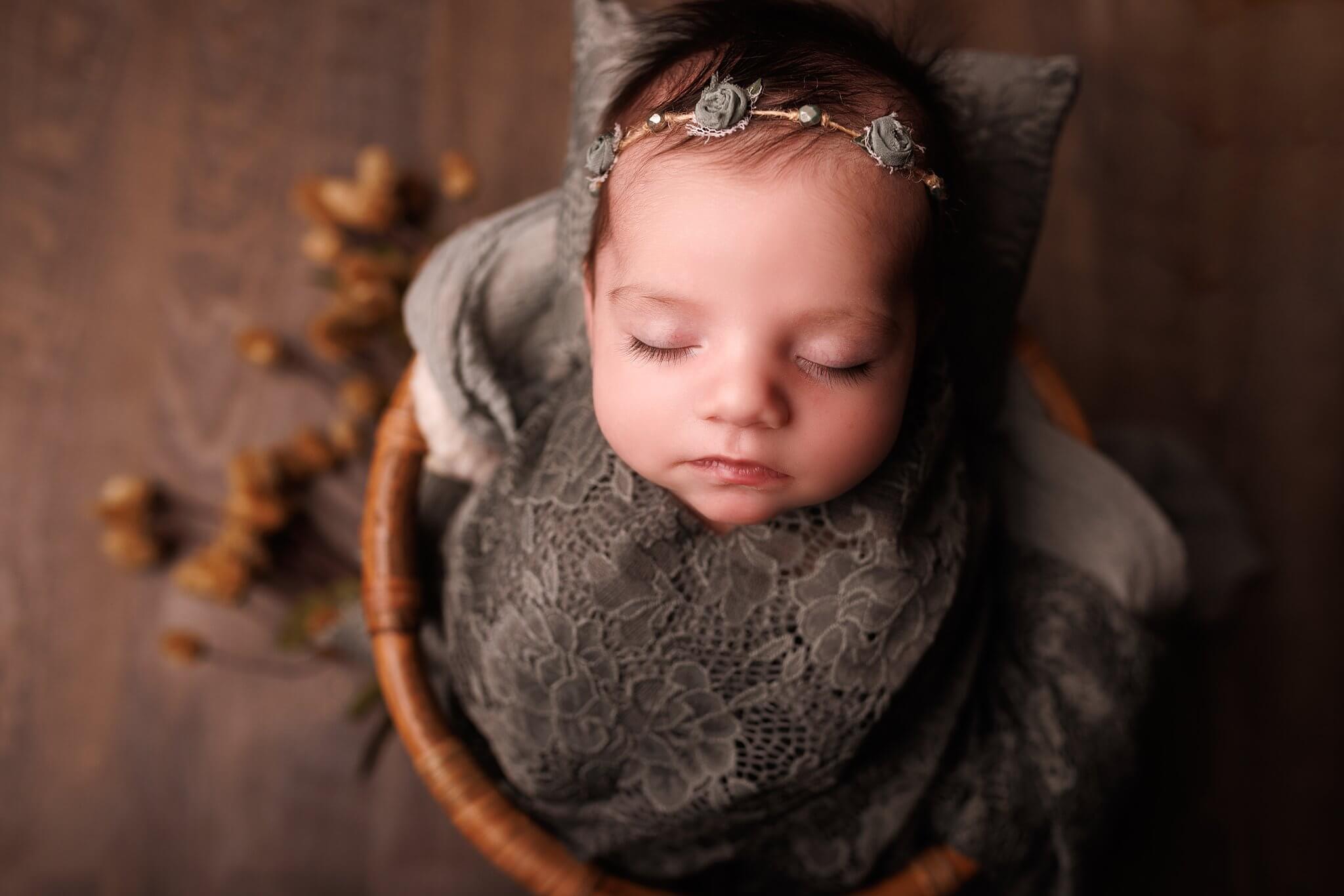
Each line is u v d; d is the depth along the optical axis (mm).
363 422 877
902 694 500
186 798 815
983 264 544
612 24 534
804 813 527
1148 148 941
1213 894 794
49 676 827
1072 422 595
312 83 941
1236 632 833
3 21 934
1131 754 550
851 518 469
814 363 408
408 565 558
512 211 553
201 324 894
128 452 871
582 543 479
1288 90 949
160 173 919
